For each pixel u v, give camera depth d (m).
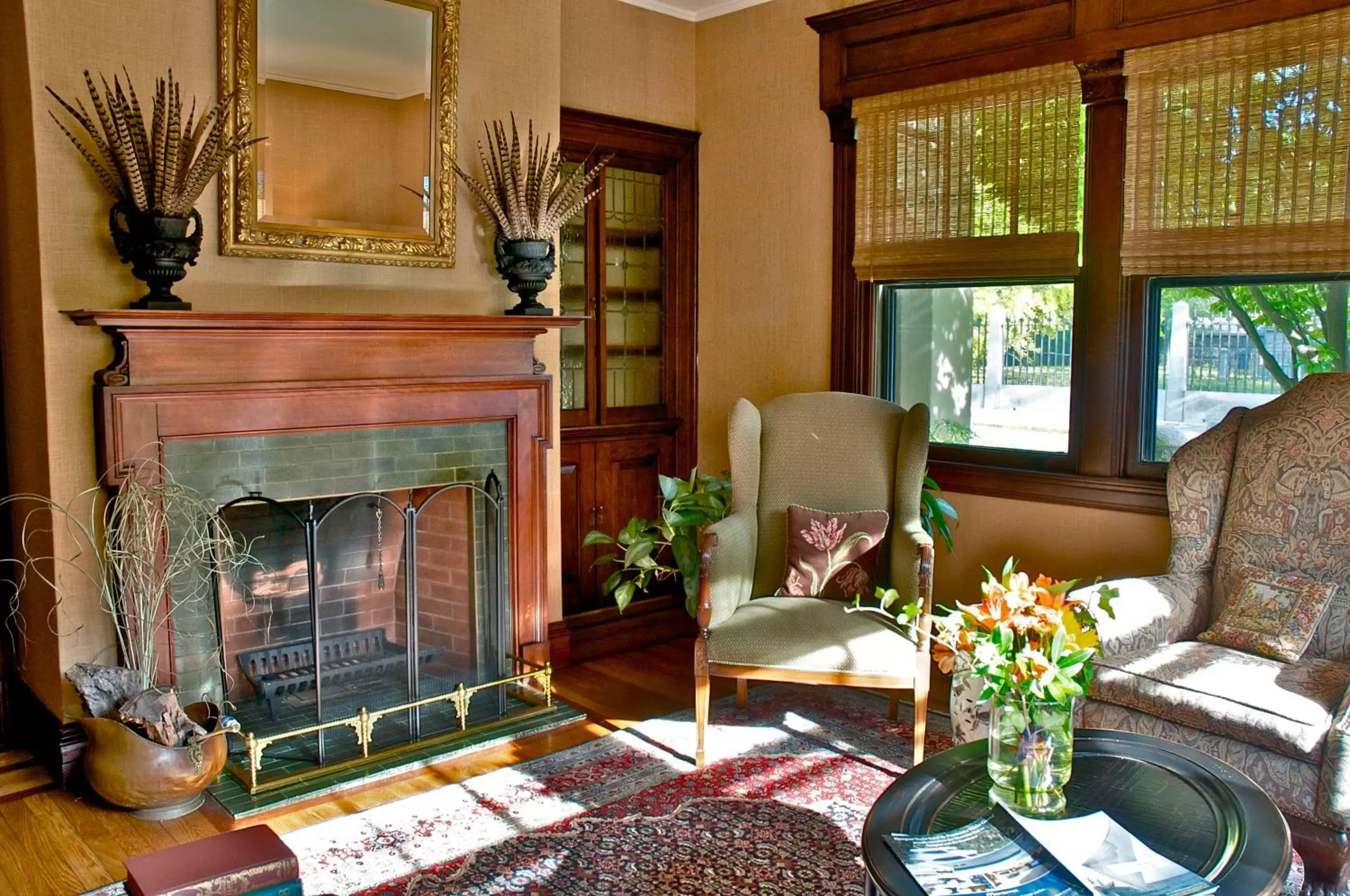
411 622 3.33
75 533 2.99
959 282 4.09
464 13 3.69
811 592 3.38
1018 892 1.65
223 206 3.19
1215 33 3.28
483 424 3.73
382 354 3.41
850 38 4.25
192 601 3.11
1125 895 1.62
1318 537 2.84
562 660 4.27
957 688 3.01
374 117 3.46
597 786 3.09
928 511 3.76
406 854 2.69
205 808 2.97
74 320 2.89
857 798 2.98
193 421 3.03
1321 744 2.27
